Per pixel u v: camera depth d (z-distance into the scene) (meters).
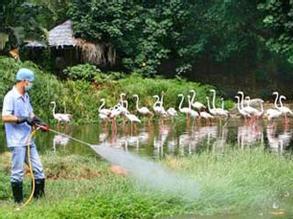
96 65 28.36
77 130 20.73
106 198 9.12
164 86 25.64
